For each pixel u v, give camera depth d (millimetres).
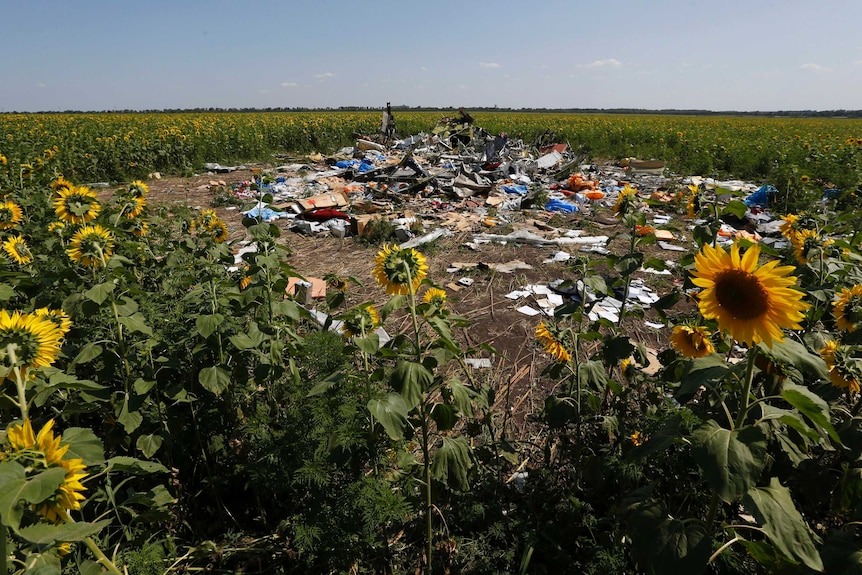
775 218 11320
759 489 1786
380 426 2684
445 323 2551
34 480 1405
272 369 3248
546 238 10516
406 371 2350
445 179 15406
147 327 2963
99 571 2152
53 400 3084
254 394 3645
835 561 1869
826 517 2822
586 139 28906
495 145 21656
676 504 2764
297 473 2555
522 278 8133
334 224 11141
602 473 2889
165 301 4020
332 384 2441
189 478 3438
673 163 22203
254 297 3572
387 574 2814
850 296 2955
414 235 10531
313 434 2668
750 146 21234
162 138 20797
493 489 3145
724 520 2709
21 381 1962
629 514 2135
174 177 18781
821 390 2709
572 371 3299
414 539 3033
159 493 2705
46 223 5598
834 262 3559
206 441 3441
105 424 3297
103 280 3264
